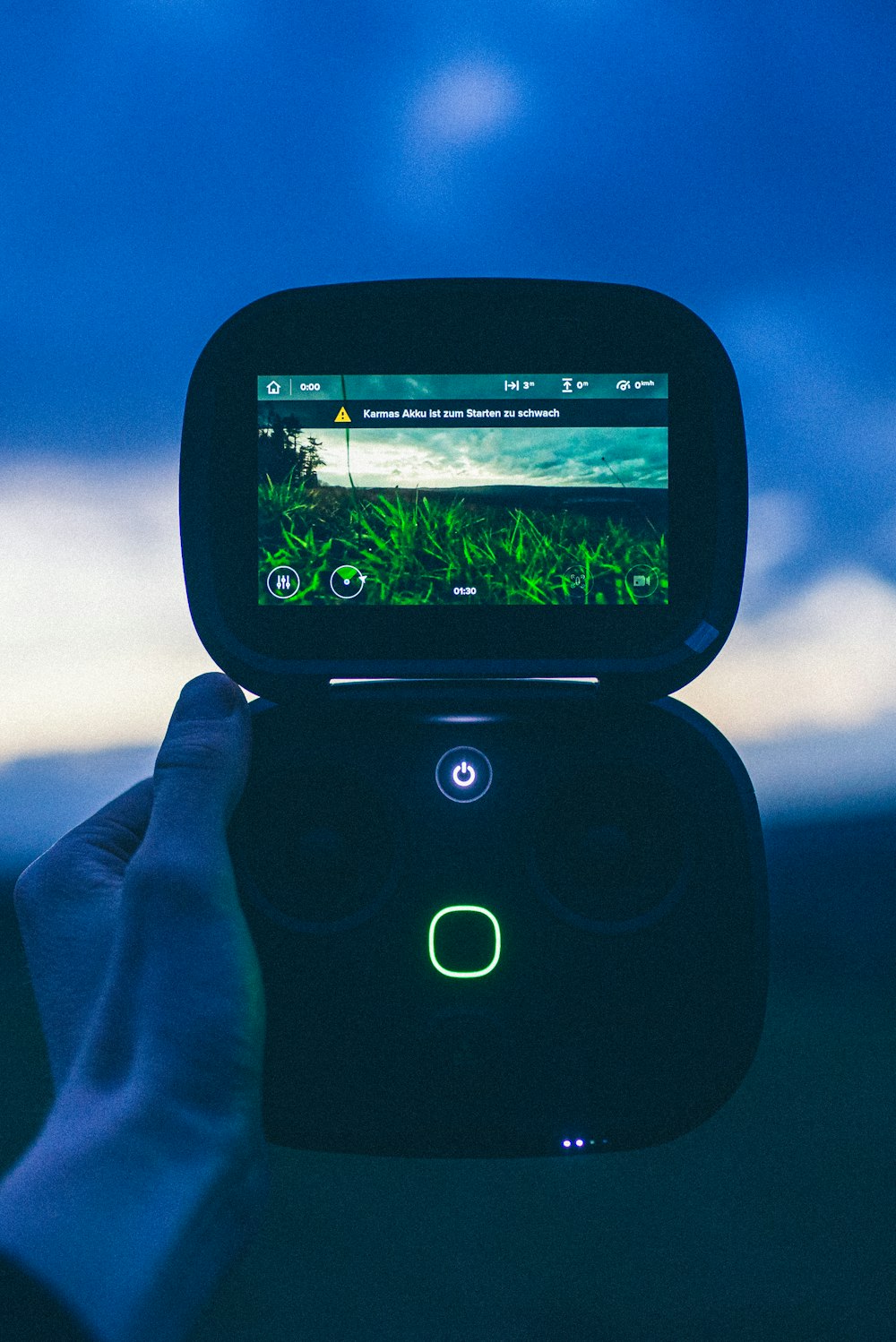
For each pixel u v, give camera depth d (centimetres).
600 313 53
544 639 52
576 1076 52
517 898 52
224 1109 37
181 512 52
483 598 52
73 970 44
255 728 53
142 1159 33
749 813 53
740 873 53
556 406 53
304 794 53
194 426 52
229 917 41
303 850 52
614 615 52
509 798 53
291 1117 52
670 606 52
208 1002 38
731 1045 52
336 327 53
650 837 53
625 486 53
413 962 52
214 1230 34
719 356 53
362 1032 52
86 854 48
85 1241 30
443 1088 51
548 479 53
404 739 53
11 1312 28
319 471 53
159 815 44
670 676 52
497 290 53
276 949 52
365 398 53
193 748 46
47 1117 36
